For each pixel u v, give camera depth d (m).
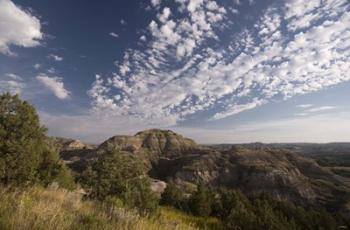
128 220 5.98
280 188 69.38
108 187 12.31
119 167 13.47
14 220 4.05
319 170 86.31
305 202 61.81
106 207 7.27
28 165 9.34
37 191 8.70
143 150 113.00
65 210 6.08
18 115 10.02
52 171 12.51
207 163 89.44
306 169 88.12
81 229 4.65
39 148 10.56
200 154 101.75
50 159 12.58
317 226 22.77
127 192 11.25
